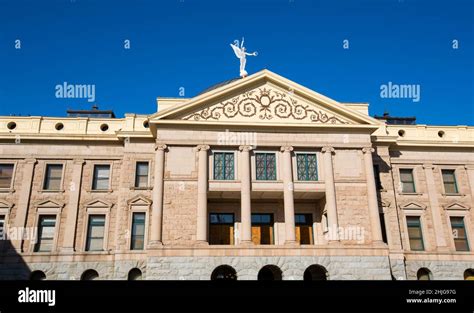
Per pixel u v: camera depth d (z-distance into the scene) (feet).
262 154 133.08
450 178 149.18
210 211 136.26
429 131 153.17
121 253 125.39
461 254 137.28
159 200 123.95
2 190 133.90
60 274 125.59
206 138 130.93
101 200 134.62
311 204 139.85
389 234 136.15
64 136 138.72
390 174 143.43
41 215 133.49
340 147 134.21
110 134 139.95
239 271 117.50
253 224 136.15
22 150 138.41
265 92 136.77
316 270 129.08
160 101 141.59
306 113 136.15
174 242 120.98
